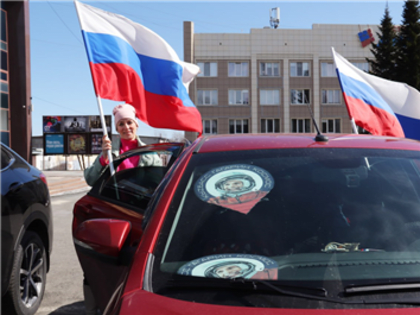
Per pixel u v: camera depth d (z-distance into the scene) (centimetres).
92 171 439
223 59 4769
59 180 2150
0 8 2552
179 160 230
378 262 170
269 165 216
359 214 191
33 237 390
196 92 4762
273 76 4806
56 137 3700
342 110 4819
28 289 385
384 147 237
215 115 4766
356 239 180
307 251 175
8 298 350
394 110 692
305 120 4812
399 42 3981
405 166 221
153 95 583
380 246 178
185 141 423
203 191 201
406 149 236
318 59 4828
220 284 157
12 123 2639
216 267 167
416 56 3816
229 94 4784
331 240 179
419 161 226
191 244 177
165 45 583
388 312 142
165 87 581
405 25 3984
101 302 278
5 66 2598
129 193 385
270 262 170
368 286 154
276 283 159
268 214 190
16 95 2634
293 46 4812
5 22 2597
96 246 198
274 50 4794
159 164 401
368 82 676
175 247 176
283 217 188
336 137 253
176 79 583
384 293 153
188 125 588
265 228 183
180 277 162
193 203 196
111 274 269
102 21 559
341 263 169
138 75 571
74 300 439
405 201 199
